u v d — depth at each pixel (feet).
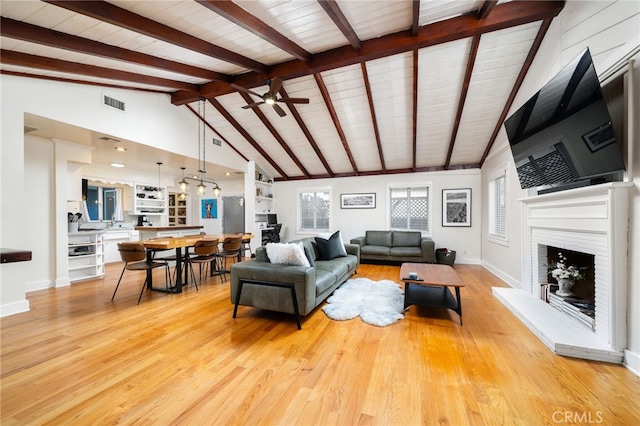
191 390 5.38
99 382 5.63
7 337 7.67
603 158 6.48
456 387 5.45
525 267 11.09
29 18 7.13
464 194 20.02
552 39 9.40
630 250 6.15
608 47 6.93
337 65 11.27
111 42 8.78
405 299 9.76
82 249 15.02
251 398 5.15
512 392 5.28
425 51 11.36
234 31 9.09
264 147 20.88
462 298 11.37
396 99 14.25
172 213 29.55
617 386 5.43
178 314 9.58
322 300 10.08
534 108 8.68
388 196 22.20
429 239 19.21
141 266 11.56
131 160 17.81
